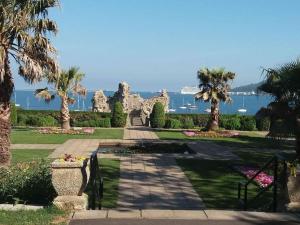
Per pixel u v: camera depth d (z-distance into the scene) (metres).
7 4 15.27
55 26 16.36
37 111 44.34
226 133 35.59
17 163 16.78
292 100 15.88
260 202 12.68
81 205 8.55
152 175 17.36
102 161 20.44
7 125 15.84
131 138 32.19
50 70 16.84
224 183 15.98
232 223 8.02
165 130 40.00
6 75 15.71
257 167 18.94
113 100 49.44
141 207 12.51
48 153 23.19
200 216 8.37
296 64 15.92
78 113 43.97
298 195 8.87
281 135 15.83
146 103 48.53
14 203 9.39
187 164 20.06
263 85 16.84
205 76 36.88
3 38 15.45
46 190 9.93
